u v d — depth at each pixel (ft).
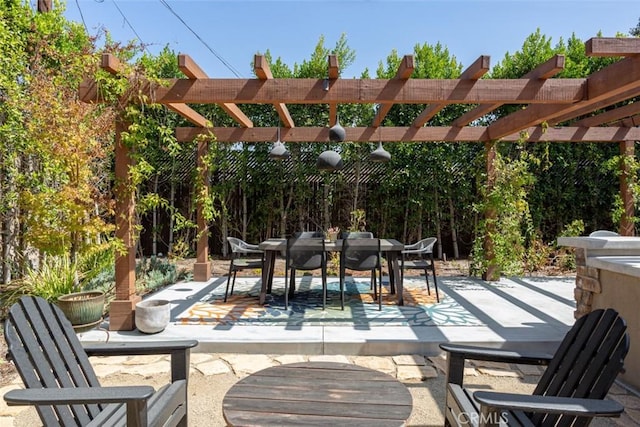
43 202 13.05
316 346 11.54
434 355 11.50
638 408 8.38
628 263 9.20
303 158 27.27
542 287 19.48
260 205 27.61
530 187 24.40
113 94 12.15
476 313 14.64
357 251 15.44
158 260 22.26
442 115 25.59
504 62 25.90
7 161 15.48
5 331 5.81
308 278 22.02
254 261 17.88
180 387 6.53
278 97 12.38
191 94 12.38
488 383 9.79
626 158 21.76
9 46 15.38
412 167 26.35
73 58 15.56
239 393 6.14
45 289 14.51
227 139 20.54
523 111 16.89
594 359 5.74
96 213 14.02
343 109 25.57
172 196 27.48
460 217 27.63
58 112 12.59
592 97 12.34
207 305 15.90
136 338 11.85
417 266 16.61
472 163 26.18
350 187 27.48
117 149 12.71
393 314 14.52
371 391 6.23
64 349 6.67
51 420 5.49
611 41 10.15
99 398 4.68
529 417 6.10
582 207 26.35
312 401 5.88
